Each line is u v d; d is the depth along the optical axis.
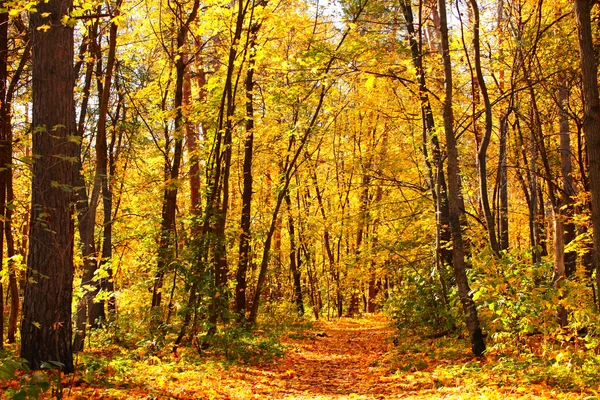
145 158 19.23
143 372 9.10
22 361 4.67
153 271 13.41
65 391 6.71
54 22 7.91
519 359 9.02
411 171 21.61
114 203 16.75
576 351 8.28
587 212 11.83
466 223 16.47
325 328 22.61
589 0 6.59
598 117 6.39
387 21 15.51
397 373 10.13
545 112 15.16
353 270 20.42
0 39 10.46
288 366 12.01
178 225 16.86
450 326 13.33
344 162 26.19
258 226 23.84
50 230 7.48
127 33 14.81
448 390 7.79
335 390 9.25
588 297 9.59
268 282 28.94
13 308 14.10
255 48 12.88
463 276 10.33
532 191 14.29
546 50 11.98
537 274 8.81
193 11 12.57
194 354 11.56
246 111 16.47
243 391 8.62
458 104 15.76
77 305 10.95
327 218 24.11
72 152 8.00
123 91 16.69
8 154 10.22
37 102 7.83
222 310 11.65
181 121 13.04
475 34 10.59
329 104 20.48
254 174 24.73
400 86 15.75
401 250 18.05
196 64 18.08
